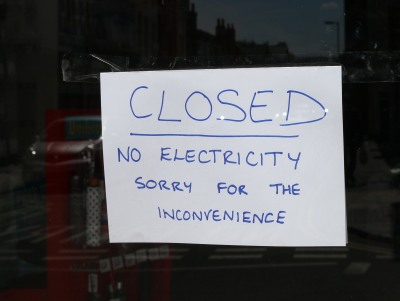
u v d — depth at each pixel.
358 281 1.96
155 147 1.75
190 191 1.74
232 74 1.69
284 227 1.70
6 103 2.20
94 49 2.03
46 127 2.19
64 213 2.24
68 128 2.17
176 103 1.73
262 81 1.67
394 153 1.86
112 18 2.01
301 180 1.68
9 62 2.17
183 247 2.11
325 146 1.66
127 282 2.19
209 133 1.71
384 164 1.88
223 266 2.07
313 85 1.65
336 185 1.67
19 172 2.24
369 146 1.88
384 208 1.89
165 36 1.97
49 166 2.22
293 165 1.68
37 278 2.27
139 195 1.77
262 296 2.05
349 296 1.97
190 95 1.72
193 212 1.74
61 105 2.16
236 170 1.70
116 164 1.77
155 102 1.74
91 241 2.21
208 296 2.09
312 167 1.67
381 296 1.94
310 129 1.66
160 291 2.14
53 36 2.11
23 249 2.27
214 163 1.71
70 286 2.24
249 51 1.91
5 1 2.13
